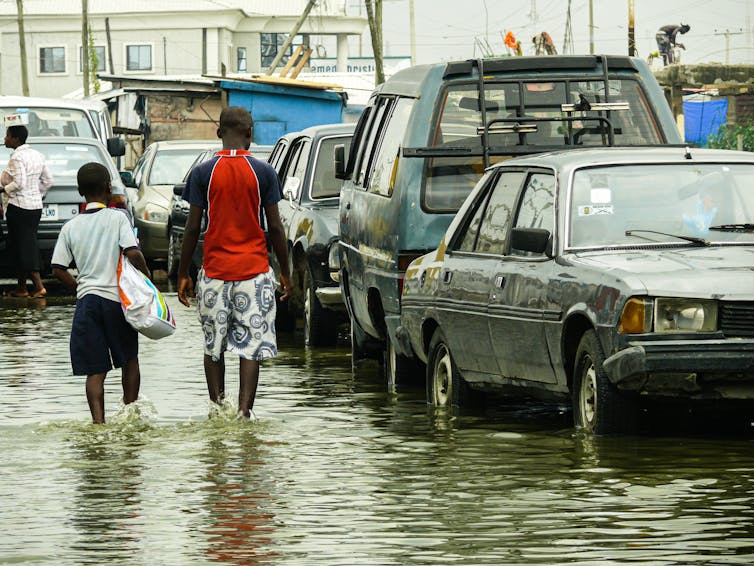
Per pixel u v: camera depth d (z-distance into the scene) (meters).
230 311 17.78
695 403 15.27
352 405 19.02
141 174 47.44
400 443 15.76
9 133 38.09
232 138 18.00
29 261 38.31
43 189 38.34
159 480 13.80
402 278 20.08
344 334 29.92
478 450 15.15
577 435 15.72
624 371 14.76
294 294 28.50
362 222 22.19
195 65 153.25
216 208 17.72
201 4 152.50
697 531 11.27
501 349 17.12
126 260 17.75
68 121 45.28
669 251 16.09
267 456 15.08
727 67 70.06
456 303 18.02
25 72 115.12
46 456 15.20
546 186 17.03
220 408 17.89
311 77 105.62
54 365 23.62
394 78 22.50
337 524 11.79
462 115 20.48
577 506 12.27
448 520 11.84
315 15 159.00
